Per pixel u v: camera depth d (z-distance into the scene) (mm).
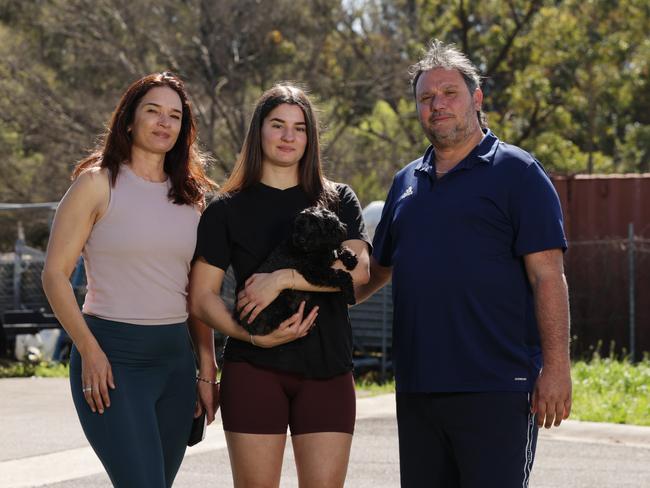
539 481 8344
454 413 5000
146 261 5172
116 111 5320
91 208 5137
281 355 5090
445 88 5145
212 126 28547
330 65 31641
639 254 16500
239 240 5250
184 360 5320
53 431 10422
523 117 34062
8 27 31328
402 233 5211
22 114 29750
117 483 4988
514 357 4969
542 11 32344
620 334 16641
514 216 4977
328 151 29781
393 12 32844
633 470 8773
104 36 28859
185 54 29062
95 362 5016
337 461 5137
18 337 17172
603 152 38344
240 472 5121
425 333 5059
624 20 34094
